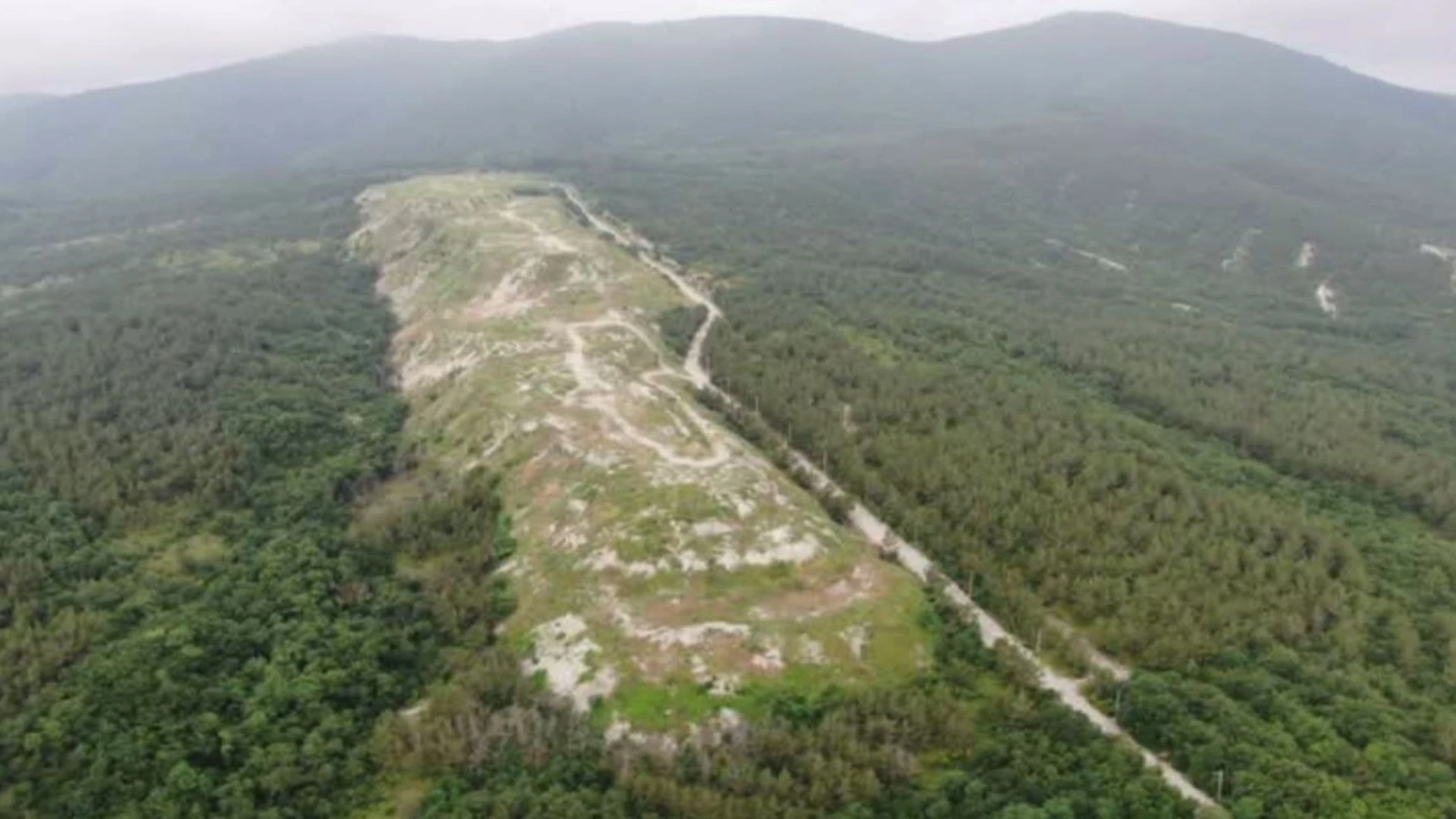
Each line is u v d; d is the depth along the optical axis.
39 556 95.38
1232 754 70.56
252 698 77.56
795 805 66.00
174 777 69.81
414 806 69.25
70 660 82.06
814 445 119.31
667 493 94.06
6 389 132.50
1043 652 84.94
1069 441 118.25
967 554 96.56
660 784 66.25
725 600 83.25
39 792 70.31
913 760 70.00
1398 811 65.50
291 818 68.62
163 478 110.12
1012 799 66.69
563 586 86.44
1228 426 131.75
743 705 73.69
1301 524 101.56
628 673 76.69
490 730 72.62
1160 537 97.50
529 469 105.06
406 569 97.38
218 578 94.12
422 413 131.75
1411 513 113.88
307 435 124.12
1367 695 77.81
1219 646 83.44
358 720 77.12
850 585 86.56
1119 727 76.19
